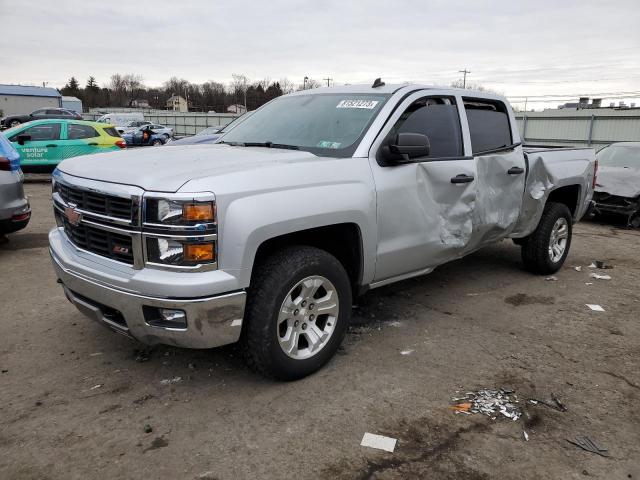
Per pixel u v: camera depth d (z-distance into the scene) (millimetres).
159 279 2951
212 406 3281
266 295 3258
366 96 4410
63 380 3568
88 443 2908
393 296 5402
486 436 3043
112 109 77312
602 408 3385
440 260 4617
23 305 4906
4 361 3818
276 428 3068
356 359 3951
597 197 10250
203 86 114875
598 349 4273
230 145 4465
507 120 5395
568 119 30312
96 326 4449
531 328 4672
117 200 3107
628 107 33062
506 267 6617
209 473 2686
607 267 6895
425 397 3443
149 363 3824
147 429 3031
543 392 3561
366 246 3816
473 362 3965
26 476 2641
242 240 3037
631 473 2768
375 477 2684
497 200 4992
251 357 3350
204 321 3012
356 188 3678
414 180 4113
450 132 4590
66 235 3744
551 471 2766
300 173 3398
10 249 6961
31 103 47844
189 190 2926
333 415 3205
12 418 3119
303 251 3447
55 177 3807
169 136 35281
